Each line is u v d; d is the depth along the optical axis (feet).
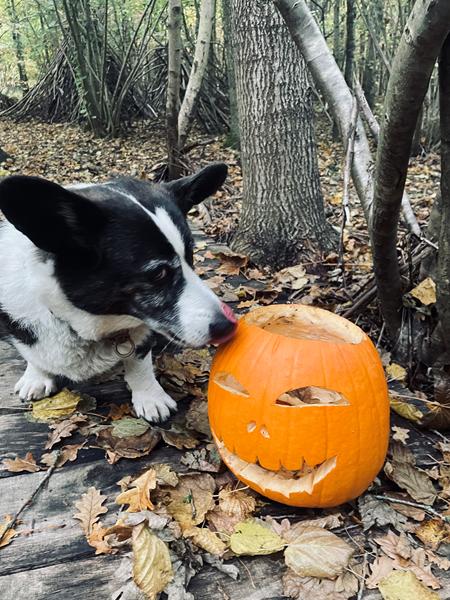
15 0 18.71
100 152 10.87
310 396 1.88
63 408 2.33
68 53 13.01
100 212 1.93
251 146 4.16
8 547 1.68
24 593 1.54
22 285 2.08
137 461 2.07
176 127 5.60
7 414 2.33
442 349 2.43
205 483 1.94
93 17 12.05
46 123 14.46
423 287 2.49
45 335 2.18
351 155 2.42
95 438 2.19
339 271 3.84
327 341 1.82
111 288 2.03
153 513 1.76
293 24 2.59
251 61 3.96
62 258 1.97
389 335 2.83
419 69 1.60
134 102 13.05
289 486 1.80
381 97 13.07
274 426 1.73
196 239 4.66
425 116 9.75
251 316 2.04
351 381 1.72
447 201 2.04
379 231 2.24
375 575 1.61
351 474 1.75
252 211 4.29
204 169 2.40
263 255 4.24
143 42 11.89
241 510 1.83
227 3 9.91
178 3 4.91
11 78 20.35
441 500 1.92
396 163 1.92
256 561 1.67
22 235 2.13
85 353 2.27
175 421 2.32
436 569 1.65
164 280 2.07
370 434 1.75
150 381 2.37
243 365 1.81
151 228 2.01
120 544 1.68
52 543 1.69
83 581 1.57
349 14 10.78
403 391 2.50
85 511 1.80
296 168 4.14
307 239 4.24
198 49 5.46
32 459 2.05
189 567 1.61
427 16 1.48
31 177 1.74
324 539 1.67
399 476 1.96
